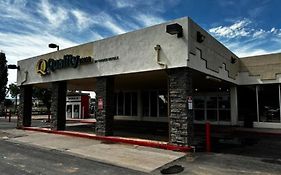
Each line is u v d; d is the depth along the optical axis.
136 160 9.34
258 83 19.08
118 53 13.63
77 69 15.77
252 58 19.50
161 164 8.74
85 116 36.25
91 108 49.94
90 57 14.91
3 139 14.88
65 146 12.31
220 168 8.16
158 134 15.68
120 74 13.63
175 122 11.21
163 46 11.73
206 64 12.93
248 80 19.48
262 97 19.20
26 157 9.96
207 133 10.86
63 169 8.15
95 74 14.72
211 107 22.30
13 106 61.16
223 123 21.44
